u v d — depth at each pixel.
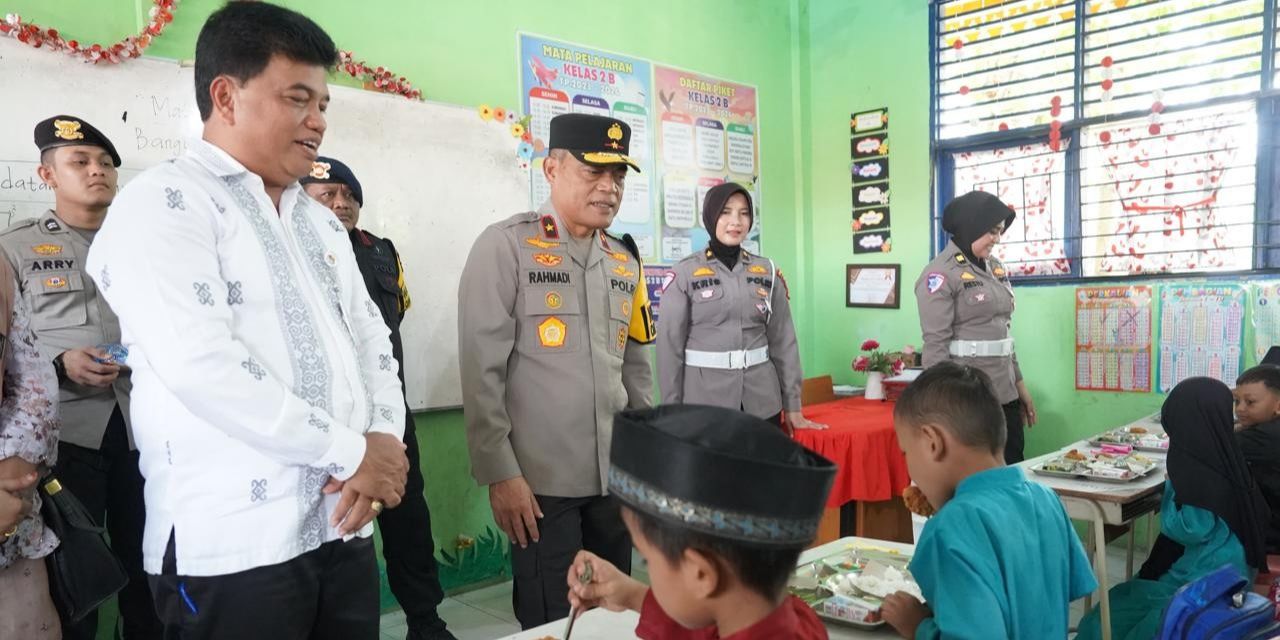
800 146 5.00
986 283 3.59
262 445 1.17
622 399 2.14
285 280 1.30
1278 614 1.99
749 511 0.70
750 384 3.23
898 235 4.68
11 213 2.49
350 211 2.75
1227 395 2.17
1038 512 1.31
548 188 3.85
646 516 0.73
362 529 1.38
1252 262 3.62
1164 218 3.85
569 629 1.16
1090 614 2.24
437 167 3.43
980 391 1.33
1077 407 4.09
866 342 4.35
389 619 3.24
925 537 1.24
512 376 2.04
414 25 3.38
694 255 3.28
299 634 1.27
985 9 4.31
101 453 2.34
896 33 4.63
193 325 1.14
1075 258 4.12
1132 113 3.89
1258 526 2.13
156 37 2.80
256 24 1.26
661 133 4.30
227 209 1.26
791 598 0.90
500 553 3.67
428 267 3.41
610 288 2.16
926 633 1.19
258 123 1.28
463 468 3.56
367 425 1.39
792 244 5.03
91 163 2.38
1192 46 3.73
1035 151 4.22
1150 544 3.28
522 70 3.73
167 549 1.21
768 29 4.87
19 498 1.27
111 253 1.17
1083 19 4.00
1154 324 3.83
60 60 2.58
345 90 3.17
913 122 4.59
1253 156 3.60
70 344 2.33
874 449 3.42
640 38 4.21
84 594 1.41
